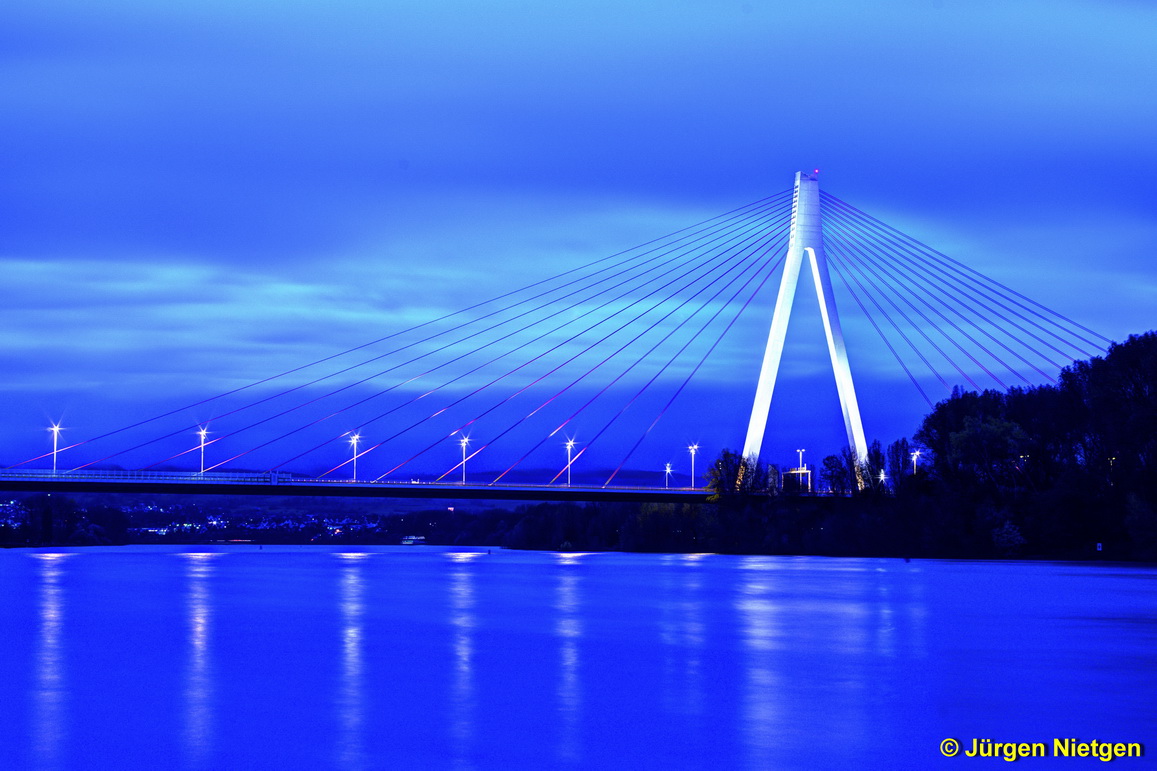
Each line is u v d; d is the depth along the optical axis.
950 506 179.12
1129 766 38.28
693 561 187.50
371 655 60.75
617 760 38.56
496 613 86.19
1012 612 86.56
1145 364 152.88
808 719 44.50
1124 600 98.31
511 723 43.47
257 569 165.38
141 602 97.00
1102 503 162.25
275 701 47.34
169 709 45.69
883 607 91.69
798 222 190.75
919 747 40.34
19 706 46.25
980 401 184.25
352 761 38.22
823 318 192.50
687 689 50.59
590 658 59.97
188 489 186.75
